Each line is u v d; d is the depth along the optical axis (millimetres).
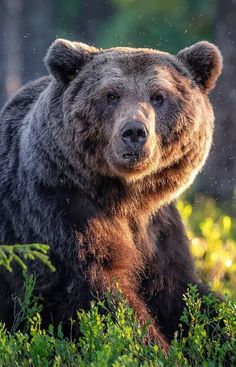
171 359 10742
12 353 10703
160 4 38031
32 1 39812
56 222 12211
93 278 12047
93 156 12234
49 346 10859
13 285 12609
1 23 37906
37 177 12406
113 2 41219
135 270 12578
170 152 12344
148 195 12578
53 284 12211
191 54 12867
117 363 9547
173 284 12883
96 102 12180
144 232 12805
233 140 23234
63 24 40625
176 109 12273
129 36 37812
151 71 12305
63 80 12547
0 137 13305
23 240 12500
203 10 37094
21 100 13469
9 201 12703
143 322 11859
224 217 19547
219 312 11711
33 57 38969
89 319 11086
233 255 17516
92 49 12883
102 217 12375
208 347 11133
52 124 12367
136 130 11547
